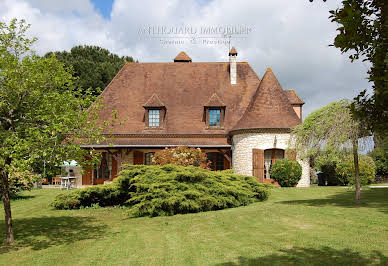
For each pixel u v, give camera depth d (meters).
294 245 6.53
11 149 7.45
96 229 10.12
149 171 13.18
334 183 21.95
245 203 13.57
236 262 5.87
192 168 13.22
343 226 7.71
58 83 8.52
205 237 7.96
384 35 3.46
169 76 26.03
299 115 25.02
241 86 25.27
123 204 15.11
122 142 22.23
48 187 26.27
